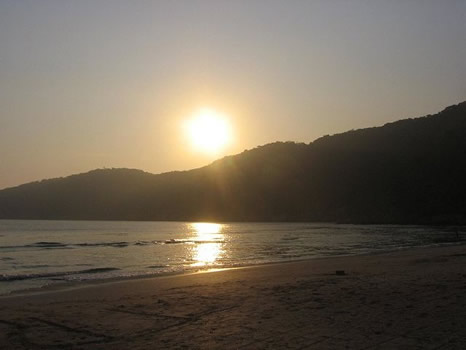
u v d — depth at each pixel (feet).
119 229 335.67
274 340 25.75
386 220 366.02
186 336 27.25
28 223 479.00
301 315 31.96
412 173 406.82
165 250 143.84
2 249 149.69
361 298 37.99
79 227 372.17
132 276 70.64
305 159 508.94
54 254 129.90
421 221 345.92
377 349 23.58
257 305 36.29
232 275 64.49
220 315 32.83
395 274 56.18
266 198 492.95
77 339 27.25
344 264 79.00
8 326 30.99
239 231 292.81
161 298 41.50
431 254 96.78
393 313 31.76
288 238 206.69
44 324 31.42
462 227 302.86
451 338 25.16
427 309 32.78
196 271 77.00
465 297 37.17
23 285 63.26
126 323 31.22
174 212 561.84
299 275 60.49
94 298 44.16
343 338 25.73
